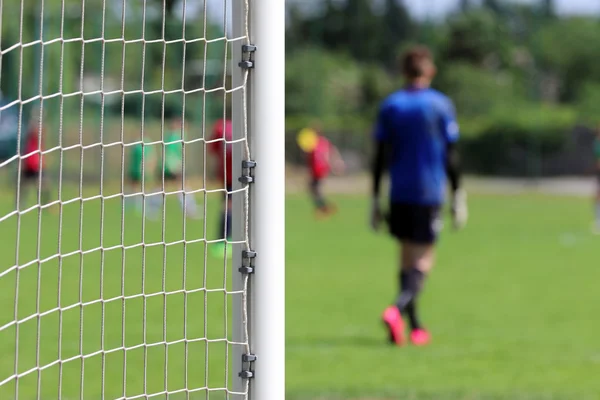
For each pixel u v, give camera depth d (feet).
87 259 85.66
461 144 239.30
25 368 43.73
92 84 147.74
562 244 111.96
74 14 146.61
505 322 59.21
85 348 48.44
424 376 43.24
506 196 203.21
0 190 163.22
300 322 59.26
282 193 20.61
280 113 20.57
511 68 261.44
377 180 50.67
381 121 50.06
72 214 128.16
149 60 140.87
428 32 277.44
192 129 128.77
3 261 84.23
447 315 62.28
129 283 71.41
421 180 49.21
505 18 268.82
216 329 53.47
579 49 262.06
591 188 219.82
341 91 271.08
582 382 41.98
